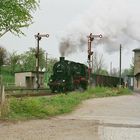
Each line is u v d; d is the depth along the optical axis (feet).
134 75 255.09
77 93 131.64
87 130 53.72
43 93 142.20
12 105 68.95
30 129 53.36
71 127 56.54
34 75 221.66
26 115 67.46
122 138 47.19
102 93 151.53
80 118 68.85
